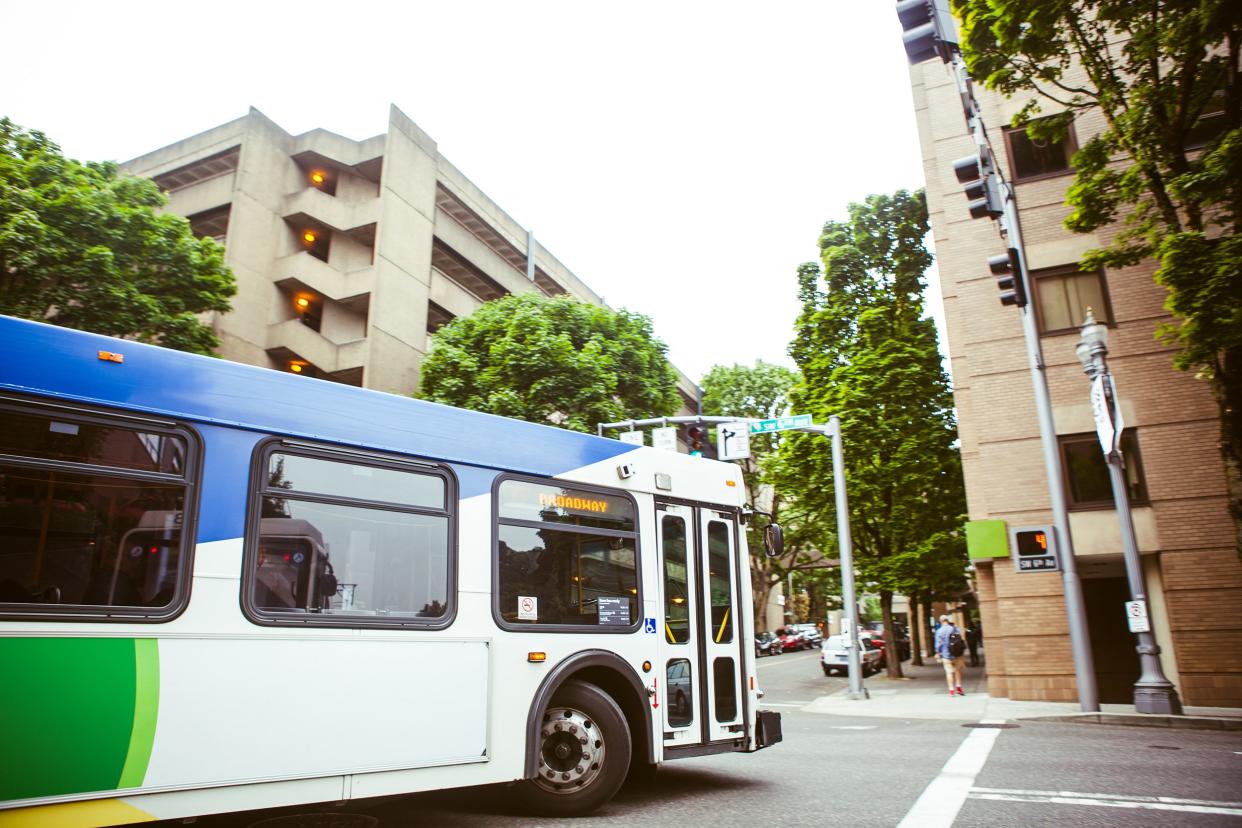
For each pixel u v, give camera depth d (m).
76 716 3.61
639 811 5.76
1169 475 14.59
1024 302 12.18
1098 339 13.20
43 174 16.16
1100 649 17.27
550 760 5.55
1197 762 7.83
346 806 5.80
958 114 17.69
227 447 4.35
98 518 3.85
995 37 13.09
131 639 3.82
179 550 4.06
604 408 21.16
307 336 26.55
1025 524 15.52
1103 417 12.98
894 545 24.98
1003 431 16.03
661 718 6.24
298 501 4.56
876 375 24.47
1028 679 15.10
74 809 3.56
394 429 5.11
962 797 6.11
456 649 5.05
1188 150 14.87
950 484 24.80
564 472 6.05
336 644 4.51
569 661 5.62
